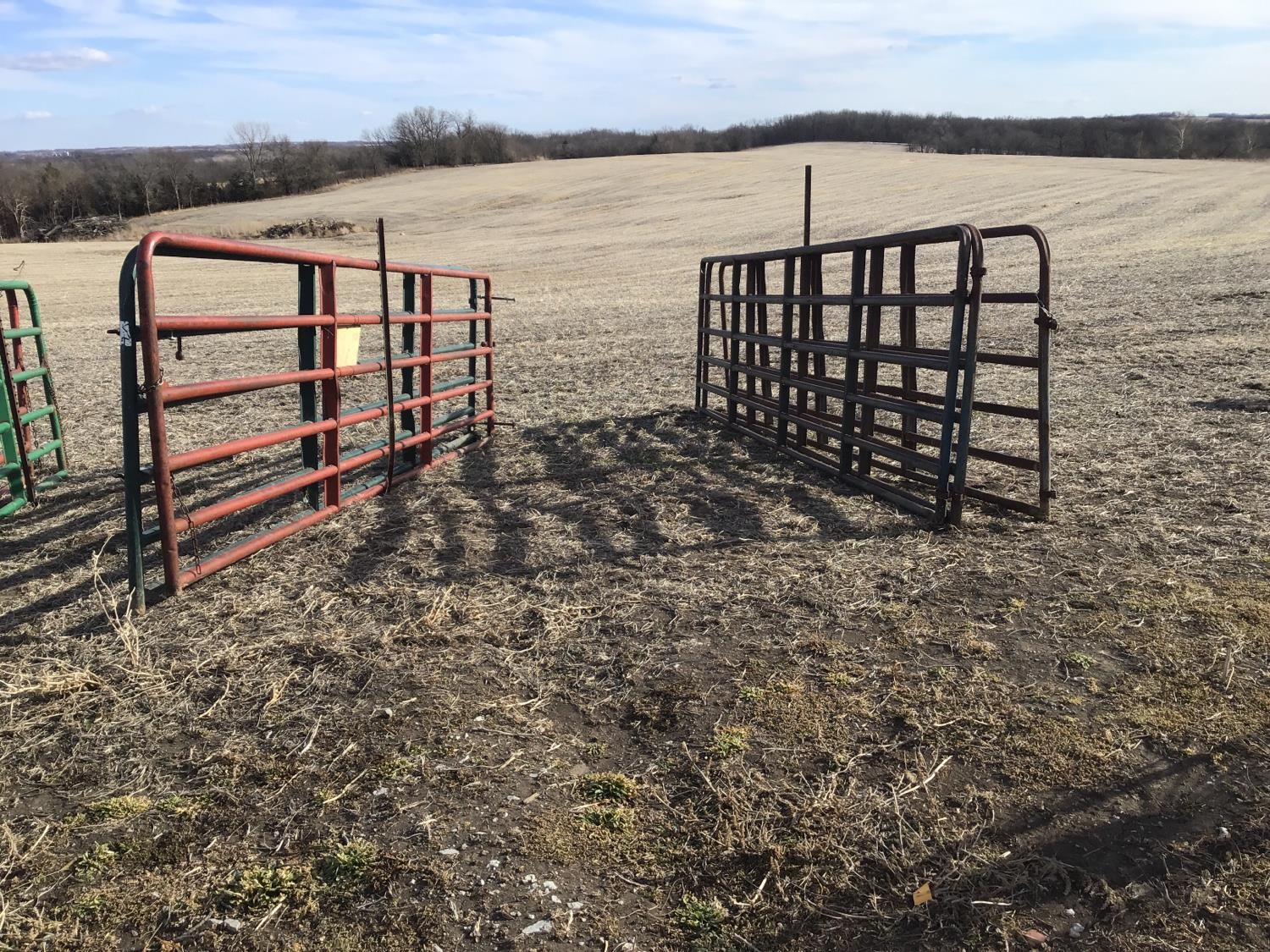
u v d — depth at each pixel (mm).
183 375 12375
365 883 2520
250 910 2439
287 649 3912
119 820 2814
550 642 3939
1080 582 4328
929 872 2500
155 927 2389
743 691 3447
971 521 5352
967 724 3176
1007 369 11117
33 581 4824
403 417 7098
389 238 47812
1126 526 5066
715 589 4457
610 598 4395
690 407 9648
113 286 29469
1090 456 6652
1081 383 9805
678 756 3068
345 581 4691
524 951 2281
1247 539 4730
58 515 6094
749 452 7543
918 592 4316
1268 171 54875
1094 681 3412
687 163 72812
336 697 3512
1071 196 44406
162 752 3180
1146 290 17844
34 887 2535
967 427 5113
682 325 17172
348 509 5957
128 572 4891
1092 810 2709
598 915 2396
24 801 2930
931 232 5355
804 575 4586
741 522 5547
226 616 4270
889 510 5688
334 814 2812
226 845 2691
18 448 6156
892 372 11438
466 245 42156
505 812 2799
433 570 4836
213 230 54812
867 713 3275
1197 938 2238
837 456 7324
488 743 3180
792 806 2766
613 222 47469
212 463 7434
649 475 6777
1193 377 9688
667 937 2330
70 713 3436
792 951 2275
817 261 6930
